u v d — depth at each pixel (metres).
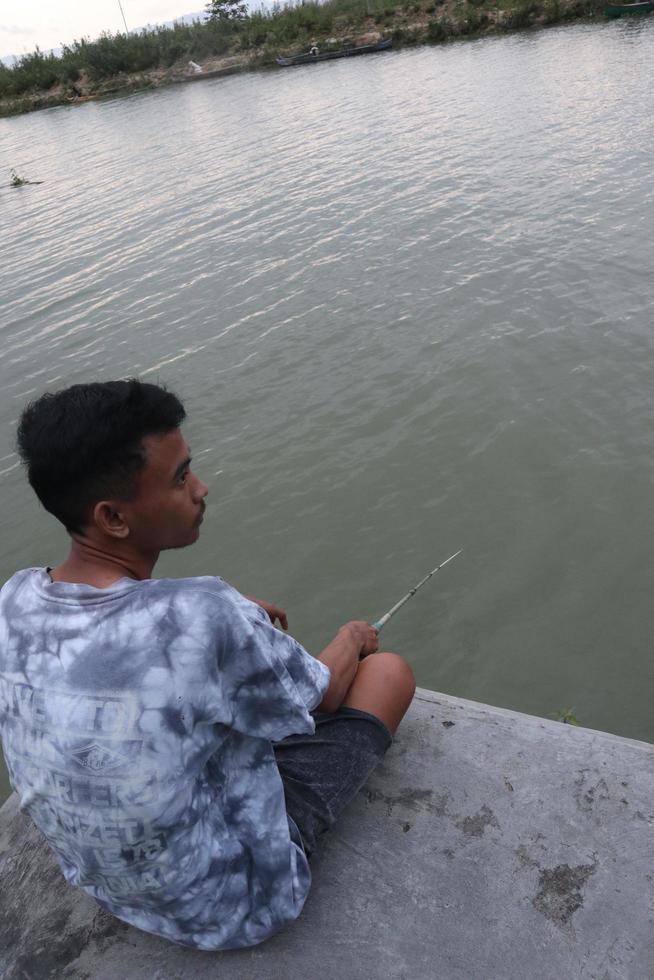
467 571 6.41
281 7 53.31
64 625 1.60
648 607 5.79
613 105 19.03
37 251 17.27
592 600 5.94
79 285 14.45
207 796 1.79
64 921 2.27
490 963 2.00
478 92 24.39
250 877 1.90
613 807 2.30
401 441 8.08
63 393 1.65
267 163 20.86
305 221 15.39
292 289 12.16
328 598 6.46
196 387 9.80
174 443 1.68
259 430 8.72
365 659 2.37
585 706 5.21
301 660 1.86
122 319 12.44
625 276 10.34
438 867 2.21
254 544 7.17
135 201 19.86
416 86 28.11
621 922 2.03
